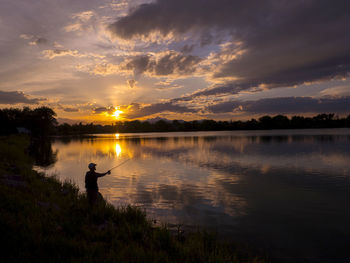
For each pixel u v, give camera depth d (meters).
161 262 4.65
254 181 14.01
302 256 5.83
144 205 9.65
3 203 6.18
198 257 5.13
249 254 5.89
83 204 8.20
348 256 5.84
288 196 11.05
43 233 5.16
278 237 6.84
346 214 8.70
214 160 23.25
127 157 26.33
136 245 5.39
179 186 12.81
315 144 39.97
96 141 67.06
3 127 69.81
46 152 32.06
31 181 10.36
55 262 4.05
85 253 4.45
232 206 9.59
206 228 7.43
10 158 17.41
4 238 4.44
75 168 18.91
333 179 14.56
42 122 82.44
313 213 8.87
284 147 35.59
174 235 6.77
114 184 13.33
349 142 43.16
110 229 6.10
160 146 42.66
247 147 36.94
